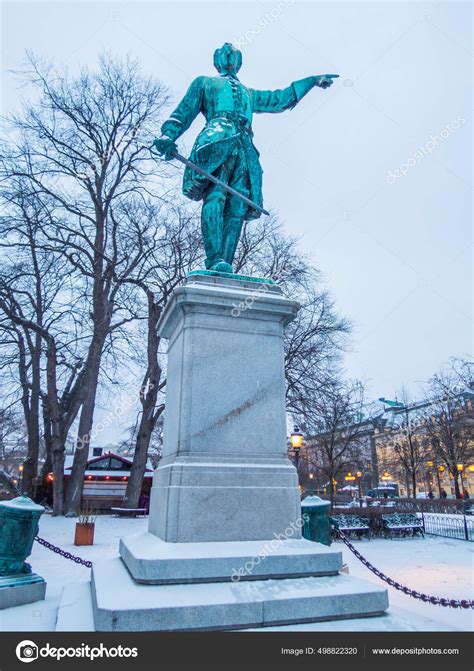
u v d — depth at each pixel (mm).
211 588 3580
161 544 3998
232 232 6148
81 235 23109
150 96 25078
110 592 3502
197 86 6215
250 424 4688
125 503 24031
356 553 5477
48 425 28438
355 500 36562
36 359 23375
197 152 5879
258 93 6684
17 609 4996
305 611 3561
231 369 4801
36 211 22062
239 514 4242
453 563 10797
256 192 6328
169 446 4973
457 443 35500
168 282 23359
